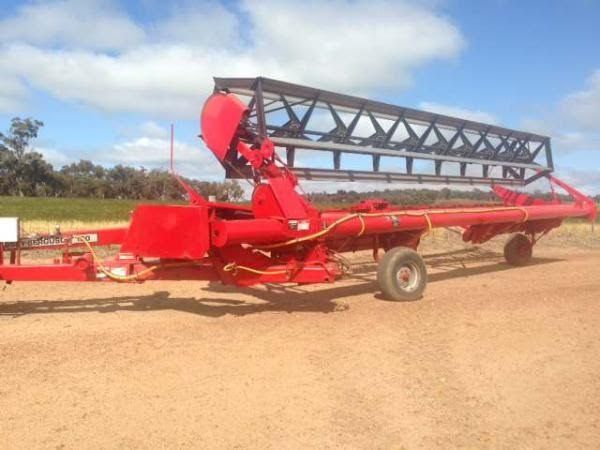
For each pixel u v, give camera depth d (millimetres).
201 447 4027
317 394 5012
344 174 10492
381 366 5777
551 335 6980
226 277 7984
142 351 6262
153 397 4926
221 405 4758
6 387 5148
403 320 7797
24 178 102438
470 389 5148
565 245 19859
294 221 8164
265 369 5672
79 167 112250
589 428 4375
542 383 5316
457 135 13047
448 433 4262
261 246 8289
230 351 6277
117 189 104688
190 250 7422
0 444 4066
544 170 15391
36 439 4141
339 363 5867
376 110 11219
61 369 5641
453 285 10914
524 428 4367
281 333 7078
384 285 9086
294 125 9805
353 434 4234
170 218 7504
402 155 11492
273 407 4723
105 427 4340
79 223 28109
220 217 8453
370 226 9188
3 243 7715
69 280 7660
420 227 10203
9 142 102625
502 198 14453
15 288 10172
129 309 8500
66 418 4496
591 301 9086
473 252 16969
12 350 6270
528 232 14070
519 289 10336
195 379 5375
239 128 8828
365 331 7184
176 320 7773
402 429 4324
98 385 5207
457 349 6375
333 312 8336
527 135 14953
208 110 9102
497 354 6188
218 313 8242
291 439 4148
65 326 7387
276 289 10297
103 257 14281
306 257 8711
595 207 14672
